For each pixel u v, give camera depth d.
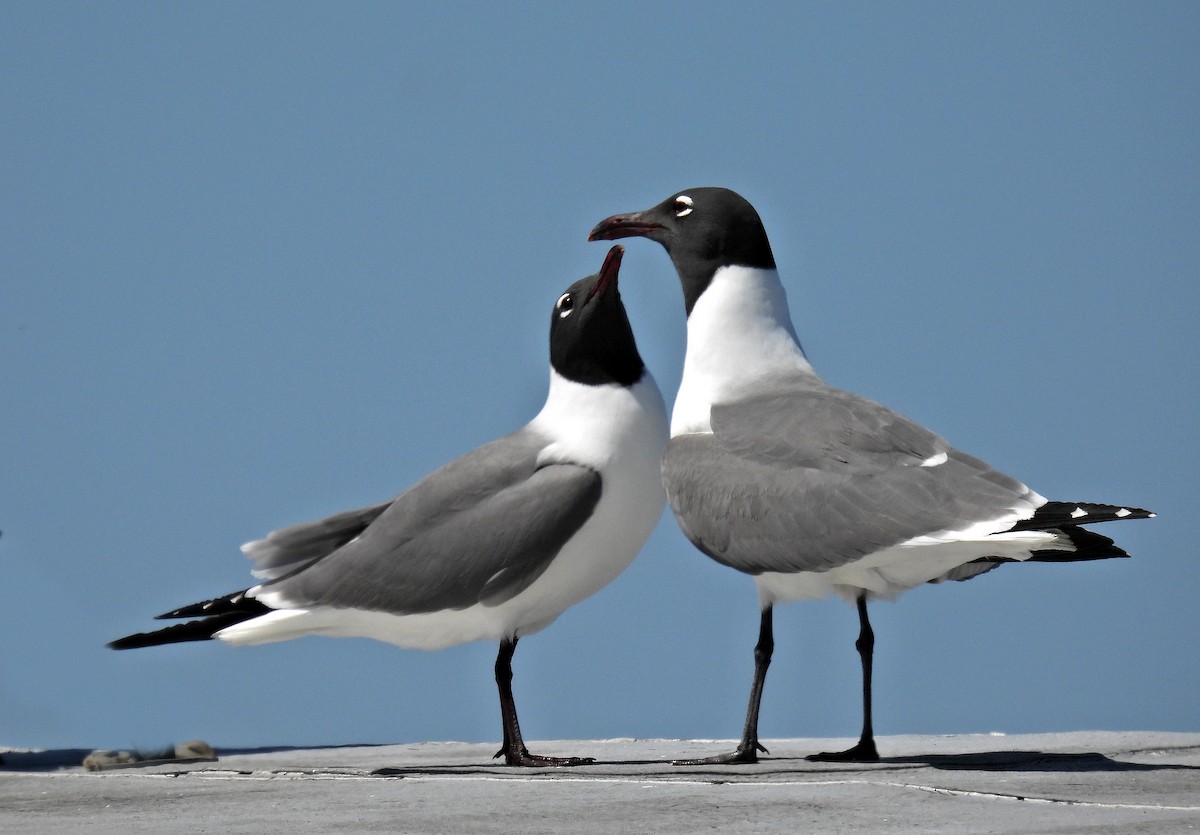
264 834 9.35
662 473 13.55
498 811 10.12
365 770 13.61
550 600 14.45
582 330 14.44
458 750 16.69
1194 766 12.37
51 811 10.95
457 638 14.72
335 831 9.41
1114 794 10.58
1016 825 9.21
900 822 9.41
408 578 14.30
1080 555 13.38
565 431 14.46
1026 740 15.30
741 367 13.84
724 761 13.14
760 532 12.52
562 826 9.49
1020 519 11.35
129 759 16.03
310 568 14.72
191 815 10.45
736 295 13.95
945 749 14.39
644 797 10.52
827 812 9.80
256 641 14.74
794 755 13.98
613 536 14.37
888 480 12.05
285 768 14.05
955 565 12.19
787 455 12.62
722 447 13.13
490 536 14.12
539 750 16.00
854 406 12.73
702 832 9.18
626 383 14.53
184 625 14.89
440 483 14.55
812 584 12.78
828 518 12.16
